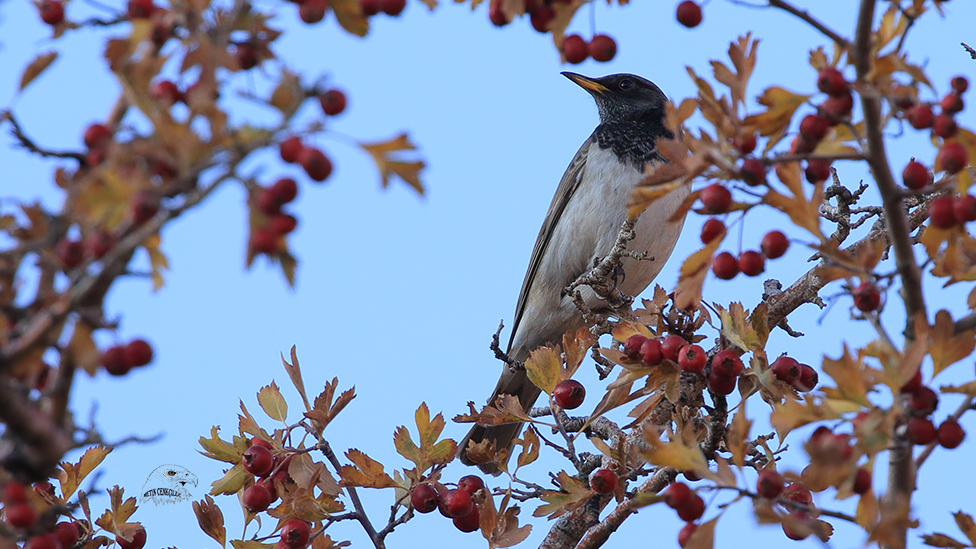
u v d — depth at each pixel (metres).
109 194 4.27
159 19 4.98
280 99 4.36
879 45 6.03
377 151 4.69
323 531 8.39
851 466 5.59
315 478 8.21
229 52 4.85
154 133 4.36
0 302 4.70
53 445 4.65
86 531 7.73
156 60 4.71
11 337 4.64
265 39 5.43
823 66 6.30
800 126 6.26
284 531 8.20
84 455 7.71
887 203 6.05
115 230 4.45
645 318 8.82
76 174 4.97
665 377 7.97
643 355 8.03
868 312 6.21
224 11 5.20
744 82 6.32
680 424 7.88
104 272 4.39
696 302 6.62
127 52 4.85
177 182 4.31
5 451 4.77
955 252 6.38
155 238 5.05
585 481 8.70
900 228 6.09
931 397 5.83
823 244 6.21
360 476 8.28
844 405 5.82
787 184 6.27
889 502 5.64
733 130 6.08
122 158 4.32
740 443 6.38
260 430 8.45
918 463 6.02
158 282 5.05
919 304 6.14
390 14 6.08
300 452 8.32
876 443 5.55
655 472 8.82
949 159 5.91
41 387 5.20
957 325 6.11
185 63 4.81
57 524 7.40
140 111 4.55
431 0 6.23
